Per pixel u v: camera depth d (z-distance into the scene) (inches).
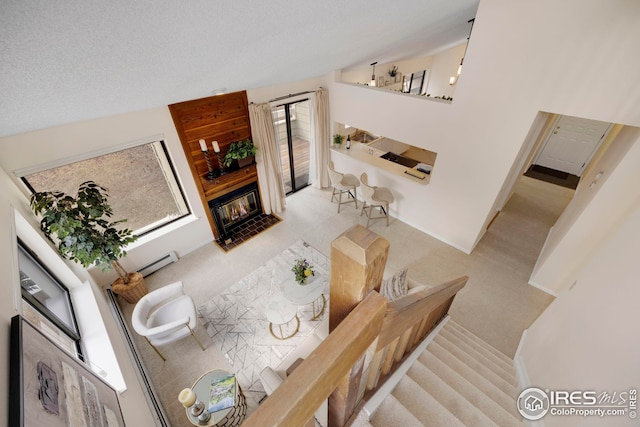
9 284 60.2
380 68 260.5
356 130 262.2
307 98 196.7
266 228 199.3
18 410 32.4
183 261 172.9
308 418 24.4
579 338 74.2
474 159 145.9
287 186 237.8
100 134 119.0
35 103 66.2
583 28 95.2
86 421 46.8
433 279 159.3
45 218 101.4
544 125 154.4
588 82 100.8
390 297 108.4
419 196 183.8
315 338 112.8
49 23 38.0
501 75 119.8
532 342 106.1
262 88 168.2
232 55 80.8
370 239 27.1
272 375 89.3
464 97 135.1
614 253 76.0
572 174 248.7
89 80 63.7
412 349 79.1
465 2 117.0
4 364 36.9
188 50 66.4
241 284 157.8
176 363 122.1
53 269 107.4
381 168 198.5
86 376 58.6
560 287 143.0
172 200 161.2
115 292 139.0
